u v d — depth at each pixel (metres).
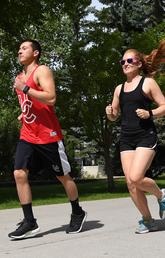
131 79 8.06
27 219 8.02
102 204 14.27
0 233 8.80
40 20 24.27
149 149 7.76
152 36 26.00
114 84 24.75
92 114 25.44
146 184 7.87
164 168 41.31
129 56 8.02
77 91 25.47
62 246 7.27
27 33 32.66
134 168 7.75
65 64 25.89
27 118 8.02
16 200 18.17
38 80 7.95
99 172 51.50
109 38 25.11
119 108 8.28
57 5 24.17
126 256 6.50
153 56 8.21
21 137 8.13
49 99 7.82
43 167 8.36
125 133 7.94
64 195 20.92
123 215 11.04
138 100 7.85
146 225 8.23
